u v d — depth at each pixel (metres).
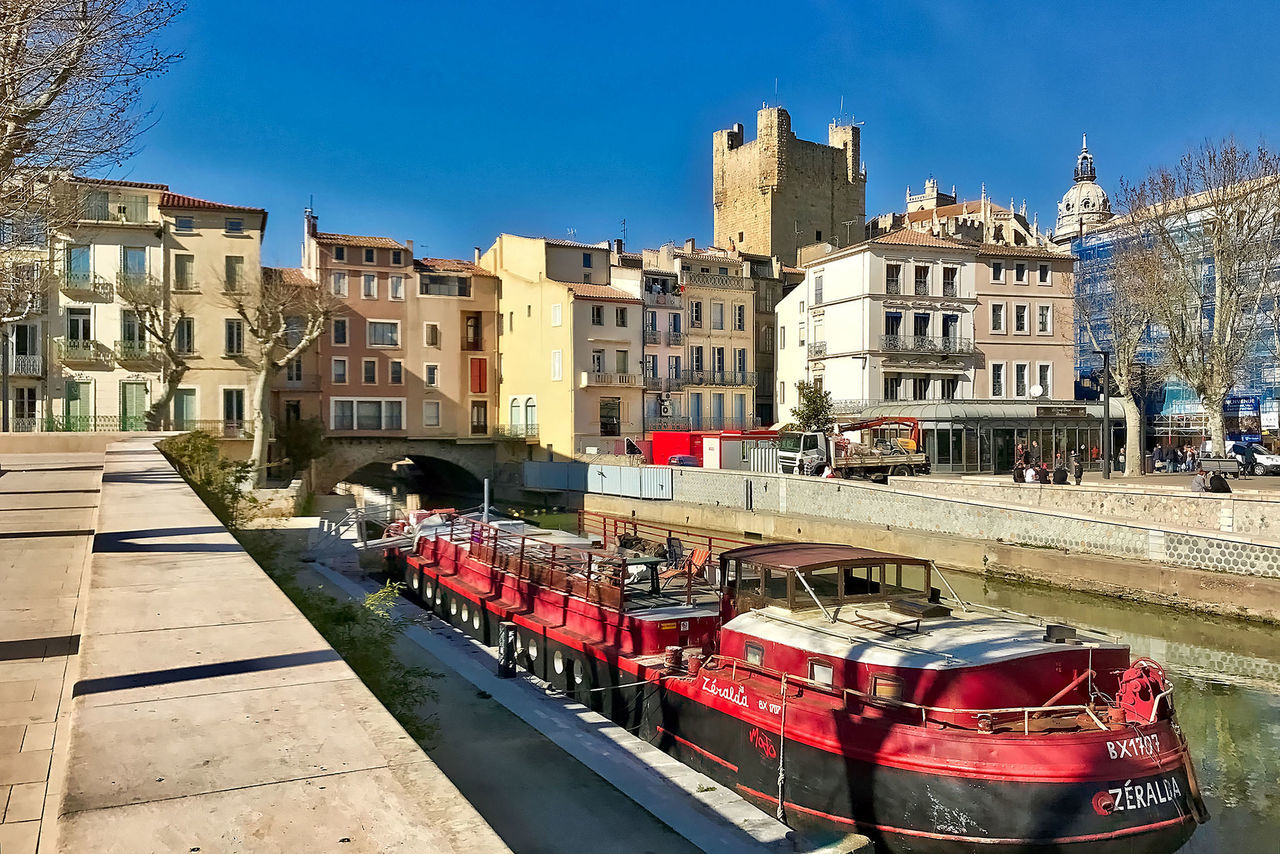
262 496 34.62
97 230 46.09
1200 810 10.26
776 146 84.38
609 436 58.59
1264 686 17.39
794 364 64.50
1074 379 61.31
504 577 19.53
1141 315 41.34
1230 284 37.25
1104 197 105.56
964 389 58.28
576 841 9.80
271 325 43.75
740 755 12.05
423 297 61.81
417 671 13.46
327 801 3.25
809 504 35.88
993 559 27.77
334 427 58.78
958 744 9.99
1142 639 21.36
